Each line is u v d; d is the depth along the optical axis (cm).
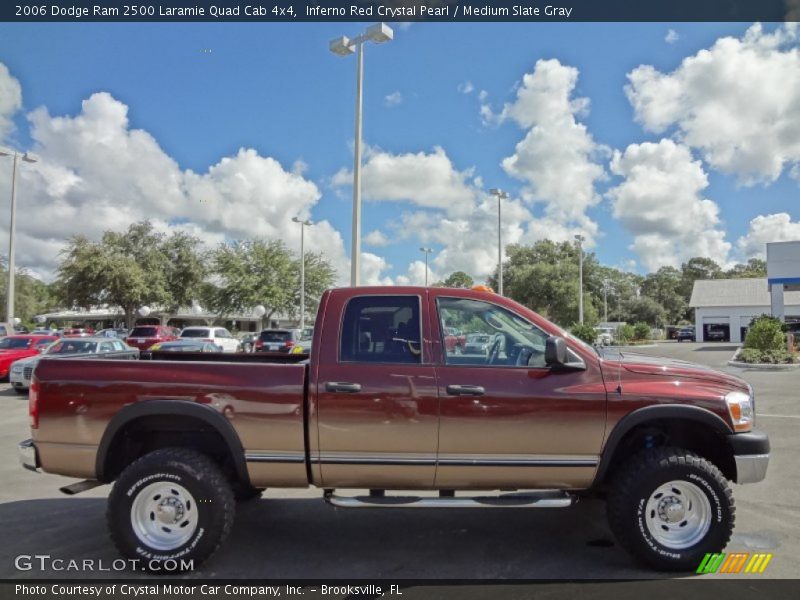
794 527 531
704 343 5334
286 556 476
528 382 445
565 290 5188
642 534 437
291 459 445
